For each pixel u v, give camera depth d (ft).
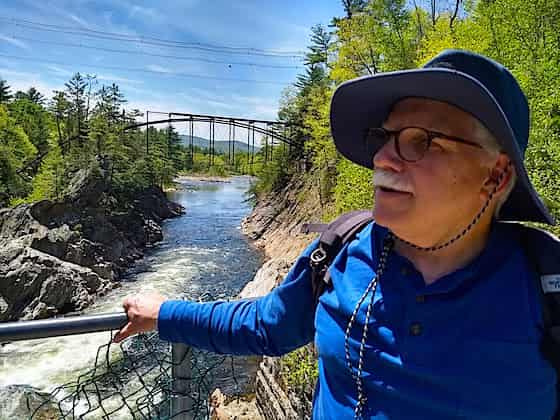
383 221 4.15
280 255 84.23
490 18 30.37
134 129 175.73
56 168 129.18
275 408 23.97
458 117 3.98
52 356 43.91
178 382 5.90
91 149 136.98
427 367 3.98
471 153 3.98
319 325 4.83
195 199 215.31
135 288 75.36
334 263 4.92
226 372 23.59
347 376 4.48
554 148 19.47
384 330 4.25
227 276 81.41
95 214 96.58
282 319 5.26
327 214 53.93
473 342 3.92
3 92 257.75
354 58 63.16
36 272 65.51
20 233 84.48
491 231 4.34
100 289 72.74
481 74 4.12
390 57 55.26
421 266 4.28
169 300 5.63
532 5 27.50
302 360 21.90
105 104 188.85
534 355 3.88
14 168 135.03
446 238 4.12
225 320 5.43
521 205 4.39
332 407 4.60
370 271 4.54
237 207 186.19
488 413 3.88
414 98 4.16
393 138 4.18
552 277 4.00
